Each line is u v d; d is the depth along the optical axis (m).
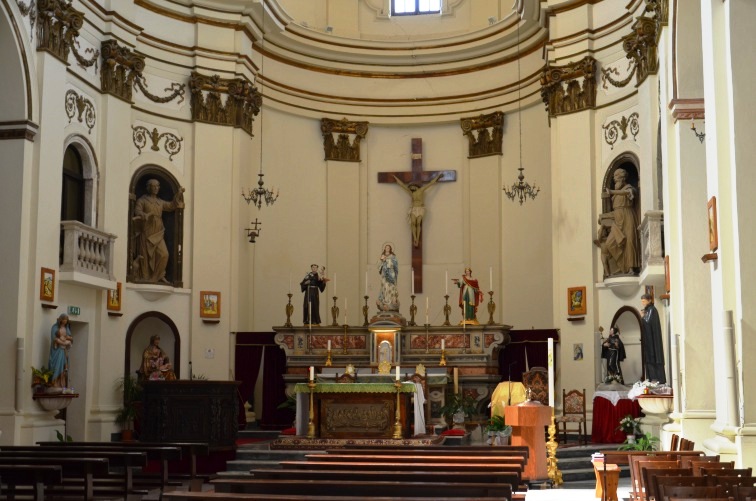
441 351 20.19
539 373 18.56
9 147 15.82
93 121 18.45
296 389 16.16
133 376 19.75
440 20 24.89
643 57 18.09
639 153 18.66
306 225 23.81
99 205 18.45
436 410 19.16
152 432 16.08
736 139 9.87
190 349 20.36
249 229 22.00
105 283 17.75
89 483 10.11
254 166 22.92
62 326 16.09
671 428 14.33
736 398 9.87
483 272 23.52
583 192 19.83
